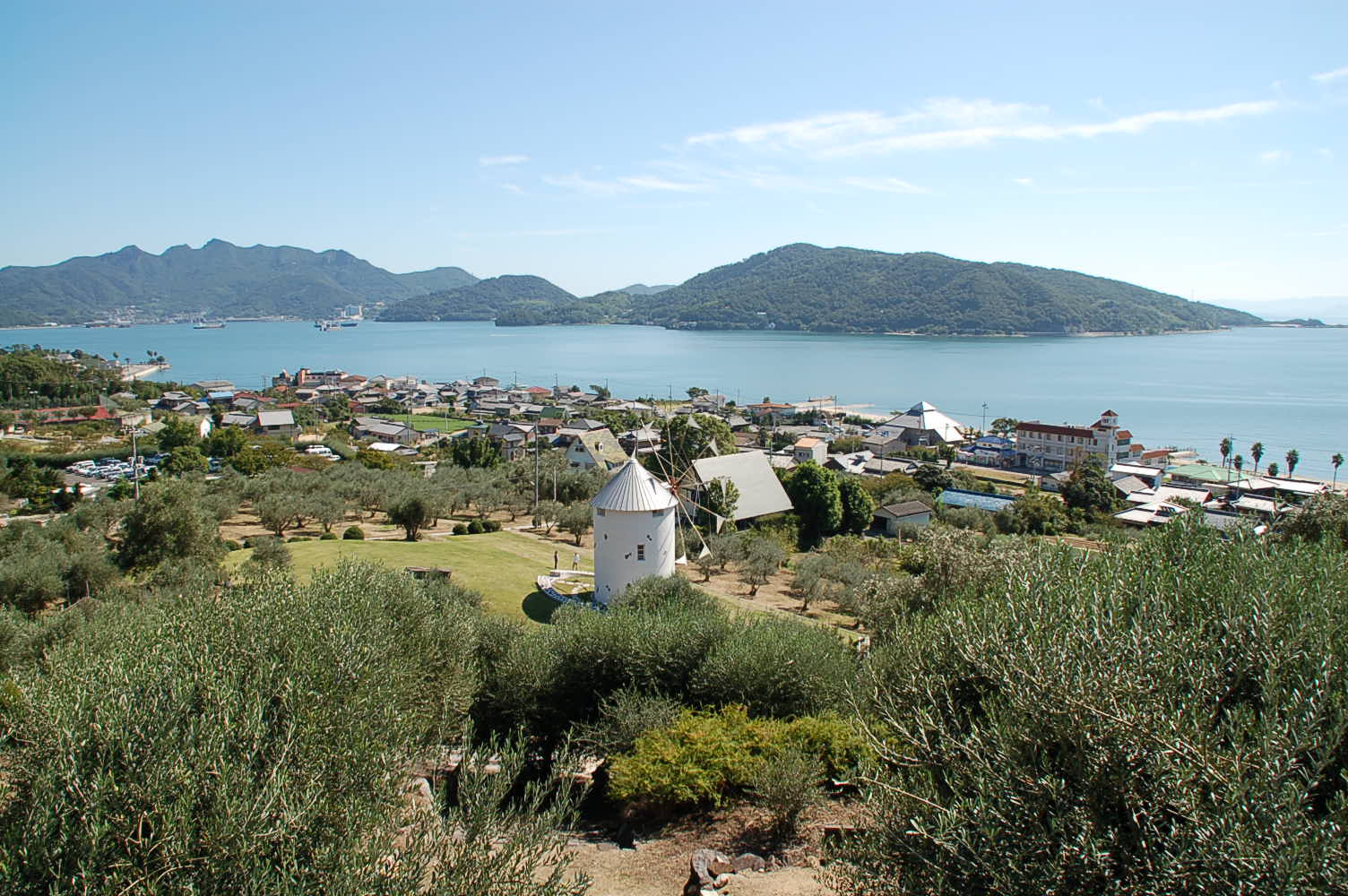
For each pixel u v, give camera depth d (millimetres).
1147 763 8789
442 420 192625
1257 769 8422
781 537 71875
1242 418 182625
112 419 155500
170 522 46281
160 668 12281
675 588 36531
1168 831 8719
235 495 73875
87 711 10727
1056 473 129125
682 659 21969
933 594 28062
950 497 100750
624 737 19422
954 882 9250
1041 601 12203
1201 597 12297
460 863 10297
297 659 13008
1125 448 137375
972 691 13016
